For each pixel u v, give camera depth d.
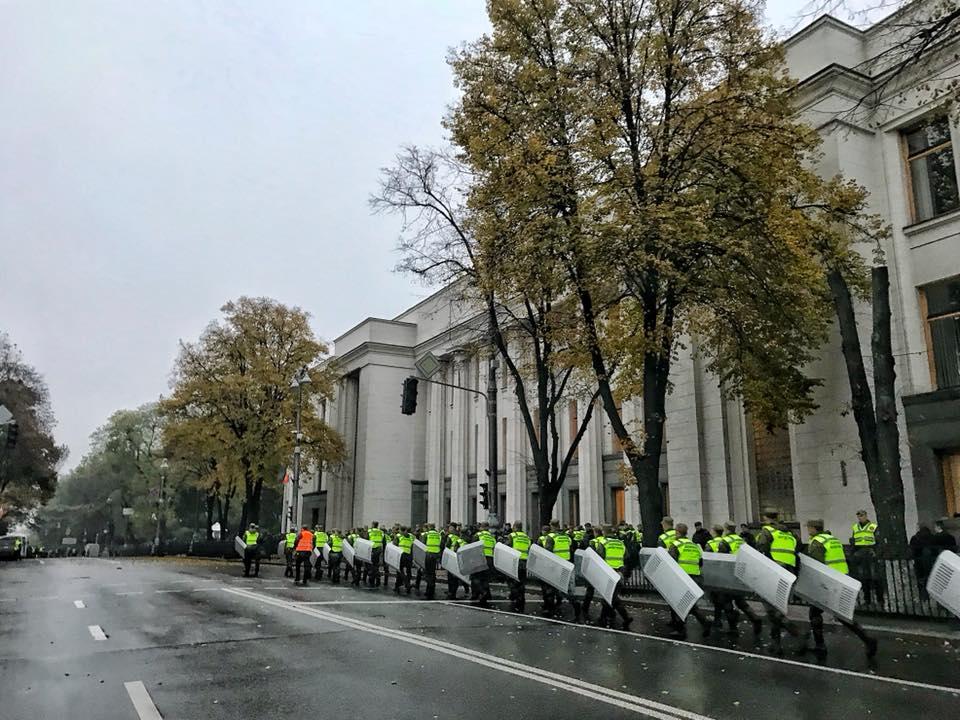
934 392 17.66
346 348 52.59
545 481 20.84
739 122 15.12
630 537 18.31
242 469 40.41
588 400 29.45
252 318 41.75
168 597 16.17
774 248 15.16
